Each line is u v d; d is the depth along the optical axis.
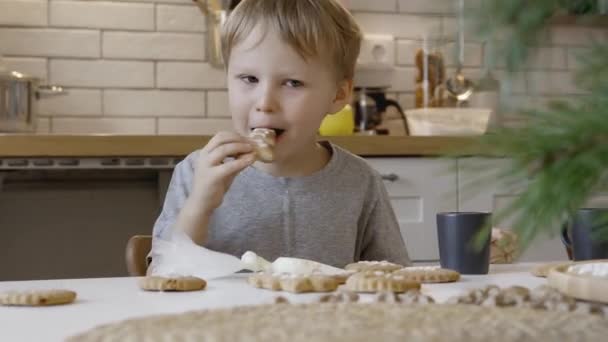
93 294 0.76
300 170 1.46
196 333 0.35
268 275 0.81
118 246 2.24
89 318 0.61
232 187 1.43
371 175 1.54
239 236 1.41
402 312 0.43
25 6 2.56
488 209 2.05
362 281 0.73
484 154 0.26
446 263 0.96
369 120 2.64
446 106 2.67
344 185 1.48
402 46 2.84
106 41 2.62
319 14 1.38
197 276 0.89
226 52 1.40
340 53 1.44
